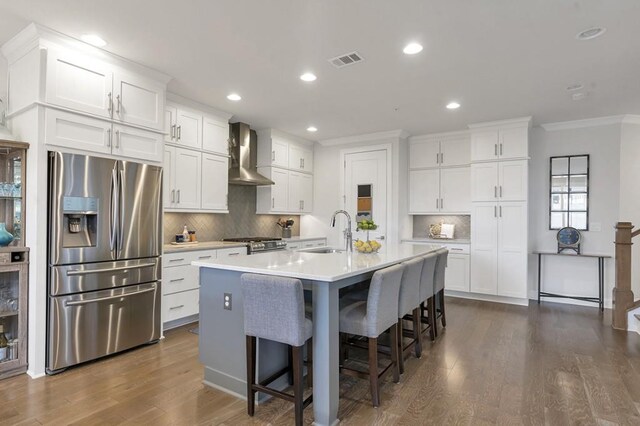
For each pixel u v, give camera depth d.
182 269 3.87
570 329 3.91
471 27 2.61
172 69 3.38
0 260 2.62
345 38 2.79
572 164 5.07
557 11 2.40
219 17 2.51
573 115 4.75
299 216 6.61
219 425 2.11
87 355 2.90
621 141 4.80
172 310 3.76
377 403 2.31
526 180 4.88
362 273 2.34
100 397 2.40
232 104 4.41
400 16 2.48
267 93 4.02
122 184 3.11
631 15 2.44
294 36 2.77
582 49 2.92
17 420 2.12
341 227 6.20
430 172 5.85
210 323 2.59
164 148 3.78
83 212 2.87
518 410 2.27
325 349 2.10
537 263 5.25
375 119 5.03
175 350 3.24
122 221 3.11
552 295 5.11
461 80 3.60
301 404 2.05
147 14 2.47
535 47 2.90
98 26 2.63
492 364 2.98
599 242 4.91
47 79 2.71
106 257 3.01
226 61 3.21
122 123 3.17
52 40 2.72
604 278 4.86
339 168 6.25
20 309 2.71
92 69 2.97
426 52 3.01
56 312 2.74
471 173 5.27
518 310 4.68
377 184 5.87
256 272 2.30
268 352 2.46
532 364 2.97
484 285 5.15
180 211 4.18
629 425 2.11
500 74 3.44
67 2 2.33
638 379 2.70
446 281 5.45
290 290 2.02
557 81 3.60
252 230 5.75
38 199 2.69
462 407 2.31
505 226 5.02
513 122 4.93
